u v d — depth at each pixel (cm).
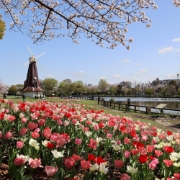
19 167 342
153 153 519
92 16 669
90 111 812
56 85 9019
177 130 1166
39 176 369
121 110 2348
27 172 376
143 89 12238
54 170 293
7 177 349
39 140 456
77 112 734
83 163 307
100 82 11744
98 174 315
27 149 391
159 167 443
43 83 8869
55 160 363
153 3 629
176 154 411
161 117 1772
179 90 9612
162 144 473
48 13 690
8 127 535
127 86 14075
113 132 619
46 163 378
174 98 8812
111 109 2467
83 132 547
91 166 308
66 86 9288
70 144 484
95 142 418
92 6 622
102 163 312
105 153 488
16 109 660
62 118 658
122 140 576
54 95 6900
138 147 421
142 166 378
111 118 695
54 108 801
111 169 436
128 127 600
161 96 9531
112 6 607
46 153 383
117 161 344
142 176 351
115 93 10688
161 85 12650
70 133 556
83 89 9512
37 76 5306
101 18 656
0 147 425
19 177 294
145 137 528
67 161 319
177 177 299
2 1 650
